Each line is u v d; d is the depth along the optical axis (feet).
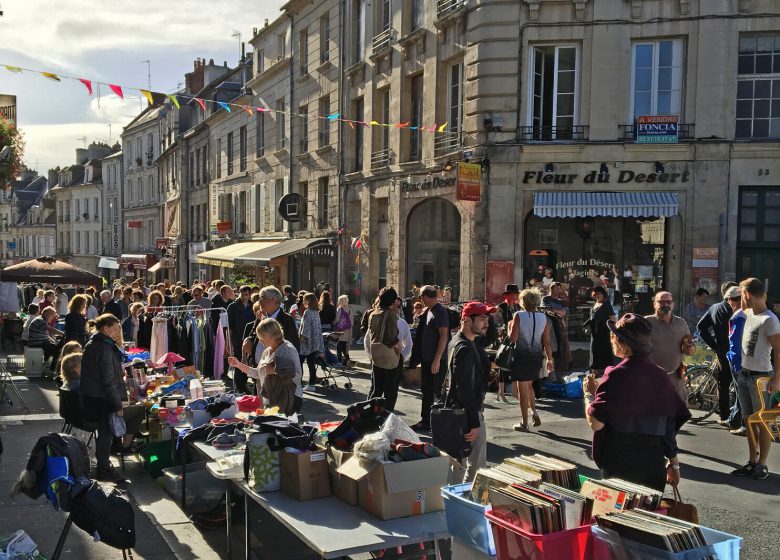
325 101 82.53
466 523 12.28
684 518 12.14
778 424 23.08
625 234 53.57
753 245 51.44
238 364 25.23
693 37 51.13
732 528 18.28
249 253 85.30
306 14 85.46
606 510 11.78
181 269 141.08
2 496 20.77
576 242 54.24
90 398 22.86
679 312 51.78
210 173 125.29
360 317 68.90
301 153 88.22
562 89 53.88
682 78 52.01
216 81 129.39
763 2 50.11
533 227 54.49
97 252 203.10
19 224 247.29
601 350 35.50
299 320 49.34
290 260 90.22
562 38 52.90
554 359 38.29
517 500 10.98
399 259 65.21
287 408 22.61
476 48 54.70
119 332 23.62
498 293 53.62
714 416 32.40
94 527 14.51
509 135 53.78
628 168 52.11
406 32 65.21
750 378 23.72
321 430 17.54
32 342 44.73
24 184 263.90
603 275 53.83
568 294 54.08
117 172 189.88
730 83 50.78
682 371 23.84
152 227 167.73
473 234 54.95
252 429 16.06
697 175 51.26
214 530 18.58
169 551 17.20
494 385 39.70
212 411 21.88
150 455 23.56
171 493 21.40
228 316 41.19
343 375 46.73
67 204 220.64
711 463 24.53
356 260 73.77
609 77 52.24
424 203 63.05
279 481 15.37
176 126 146.61
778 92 51.16
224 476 16.02
